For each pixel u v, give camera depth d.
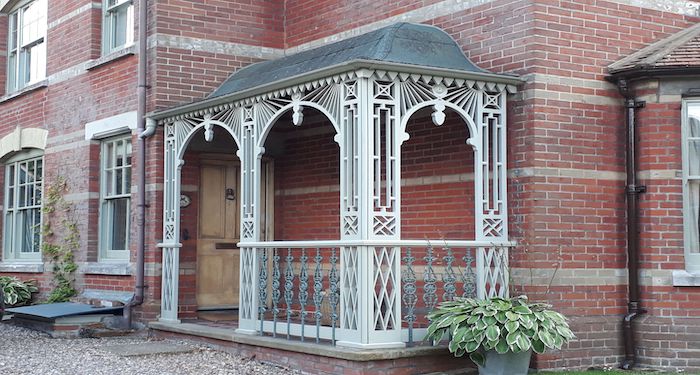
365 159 8.10
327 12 11.64
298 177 11.92
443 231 9.70
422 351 8.13
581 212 8.96
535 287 8.65
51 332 11.33
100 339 10.93
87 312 11.44
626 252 9.20
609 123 9.23
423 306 9.81
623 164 9.27
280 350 8.87
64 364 9.03
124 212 12.35
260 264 9.55
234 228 12.09
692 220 9.07
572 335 7.96
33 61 15.16
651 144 9.04
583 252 8.94
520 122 8.89
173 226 11.06
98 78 12.80
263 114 9.46
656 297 8.94
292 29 12.29
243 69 11.71
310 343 8.59
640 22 9.59
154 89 11.41
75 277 13.06
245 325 9.59
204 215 11.82
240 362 9.12
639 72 8.96
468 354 8.42
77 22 13.45
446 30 9.84
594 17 9.25
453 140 9.66
